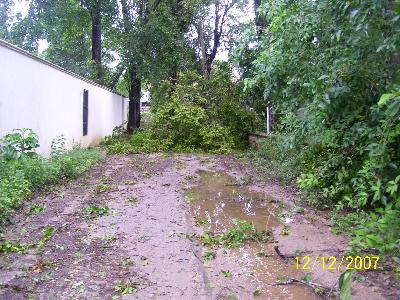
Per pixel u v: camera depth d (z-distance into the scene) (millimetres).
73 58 23641
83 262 4477
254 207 7020
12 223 5684
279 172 9461
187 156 13438
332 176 6559
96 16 20344
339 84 5496
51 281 3994
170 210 6688
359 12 4609
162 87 19359
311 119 6477
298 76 6574
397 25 4621
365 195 5094
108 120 19484
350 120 5832
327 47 6164
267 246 5066
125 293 3809
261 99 15047
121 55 20281
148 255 4730
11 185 6426
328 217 6074
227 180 9383
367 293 3709
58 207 6582
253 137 15430
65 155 10078
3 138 6992
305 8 6027
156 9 20594
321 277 4125
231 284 4043
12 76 8055
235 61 8609
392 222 3258
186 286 3992
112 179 9141
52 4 19219
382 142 4961
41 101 9867
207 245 5105
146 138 15227
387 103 4512
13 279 3994
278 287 3977
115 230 5586
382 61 5227
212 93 16281
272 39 6914
